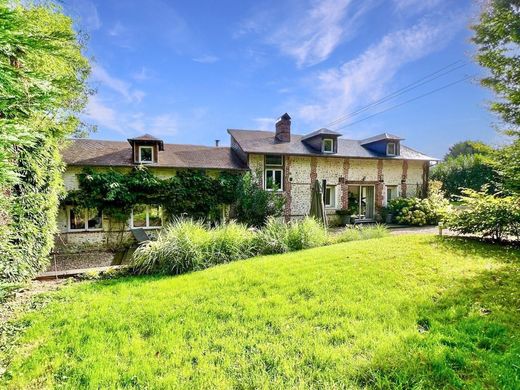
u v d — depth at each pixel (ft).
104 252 35.19
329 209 51.16
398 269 15.84
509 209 23.12
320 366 7.92
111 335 10.03
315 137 52.26
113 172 37.40
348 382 7.23
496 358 7.84
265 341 9.31
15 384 7.64
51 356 8.91
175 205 40.04
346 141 59.67
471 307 11.18
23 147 14.60
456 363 7.76
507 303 11.40
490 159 18.51
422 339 8.82
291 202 49.01
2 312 12.44
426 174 58.08
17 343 9.78
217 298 13.00
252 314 11.22
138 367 8.14
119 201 37.35
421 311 10.91
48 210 19.38
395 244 22.17
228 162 46.98
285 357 8.38
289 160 48.93
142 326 10.63
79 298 14.03
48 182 19.10
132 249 36.17
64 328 10.69
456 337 8.94
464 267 16.17
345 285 13.73
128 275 19.11
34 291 15.48
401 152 58.13
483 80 17.98
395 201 52.80
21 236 15.52
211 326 10.44
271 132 57.82
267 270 16.58
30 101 9.71
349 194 54.39
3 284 11.76
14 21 8.32
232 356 8.58
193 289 14.34
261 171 47.09
